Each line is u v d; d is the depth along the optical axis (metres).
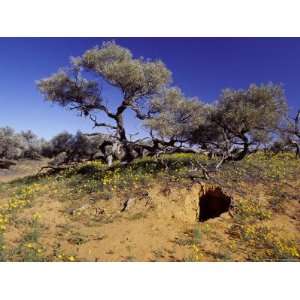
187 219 10.98
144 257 7.81
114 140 19.45
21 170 32.97
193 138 17.17
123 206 11.13
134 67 18.25
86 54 19.06
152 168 14.97
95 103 19.84
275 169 15.24
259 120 14.64
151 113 18.62
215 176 13.51
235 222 10.51
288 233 9.87
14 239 8.38
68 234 9.02
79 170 17.89
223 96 15.92
